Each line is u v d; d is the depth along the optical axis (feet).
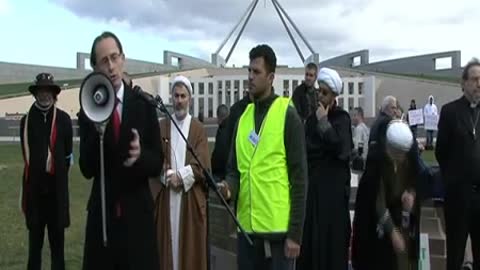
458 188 18.43
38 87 20.61
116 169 11.84
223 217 22.26
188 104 17.72
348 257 18.29
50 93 20.83
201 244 17.22
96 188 12.07
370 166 17.34
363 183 17.46
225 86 160.45
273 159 13.42
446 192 18.81
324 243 17.13
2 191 42.06
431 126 66.13
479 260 18.71
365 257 17.53
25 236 28.04
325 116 17.25
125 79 12.74
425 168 21.31
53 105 21.18
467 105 18.76
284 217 13.34
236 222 13.60
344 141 17.26
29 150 20.80
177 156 17.34
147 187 12.30
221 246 22.47
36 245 21.11
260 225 13.41
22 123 21.21
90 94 11.51
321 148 17.28
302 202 13.35
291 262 13.53
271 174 13.39
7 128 125.39
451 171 18.69
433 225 22.61
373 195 17.21
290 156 13.39
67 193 21.30
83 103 11.47
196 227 17.22
